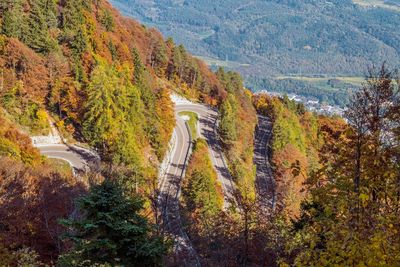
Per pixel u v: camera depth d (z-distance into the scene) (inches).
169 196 1916.8
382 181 450.3
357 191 446.3
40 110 2287.2
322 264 385.4
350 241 367.9
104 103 2219.5
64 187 1363.2
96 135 2212.1
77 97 2349.9
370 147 478.3
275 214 931.3
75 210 1106.7
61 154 2135.8
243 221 1017.5
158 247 627.8
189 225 1385.3
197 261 1089.4
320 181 522.0
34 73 2331.4
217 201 1975.9
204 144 3058.6
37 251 999.0
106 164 1924.2
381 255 353.4
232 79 5152.6
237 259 964.6
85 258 607.8
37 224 1090.1
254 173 3093.0
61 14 2987.2
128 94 2459.4
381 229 369.7
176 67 4264.3
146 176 1879.9
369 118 484.7
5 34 2383.1
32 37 2486.5
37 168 1600.6
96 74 2294.5
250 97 5113.2
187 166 2591.0
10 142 1705.2
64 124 2357.3
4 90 2186.3
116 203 618.5
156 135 2556.6
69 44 2711.6
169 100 3125.0
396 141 458.6
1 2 2463.1
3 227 1039.6
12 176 1280.8
